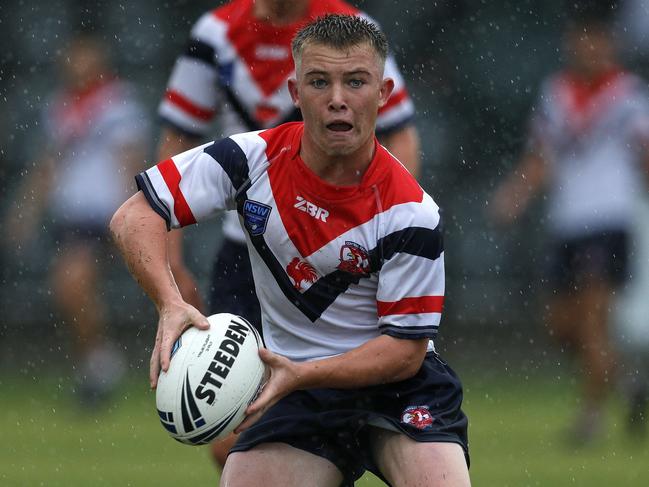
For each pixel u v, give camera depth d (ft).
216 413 54.60
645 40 149.59
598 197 120.26
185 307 56.70
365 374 57.57
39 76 158.71
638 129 121.19
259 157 59.72
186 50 77.15
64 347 160.35
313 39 56.65
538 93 158.92
